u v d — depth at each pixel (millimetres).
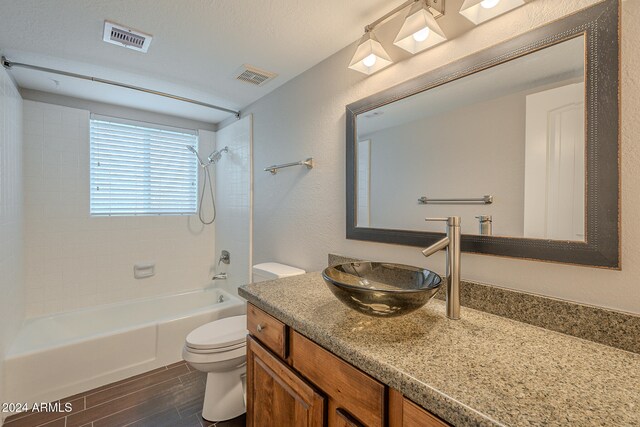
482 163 1123
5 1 1347
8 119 1949
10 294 1959
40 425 1670
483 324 988
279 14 1453
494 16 1061
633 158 816
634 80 814
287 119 2193
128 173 2906
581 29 885
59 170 2549
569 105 914
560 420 534
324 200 1864
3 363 1746
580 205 894
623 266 835
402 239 1395
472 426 553
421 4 1150
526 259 1003
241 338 1755
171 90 2398
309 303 1193
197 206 3311
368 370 766
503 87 1064
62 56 1852
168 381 2115
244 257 2777
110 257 2803
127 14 1455
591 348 827
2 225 1802
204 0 1356
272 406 1187
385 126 1471
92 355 2035
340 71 1758
